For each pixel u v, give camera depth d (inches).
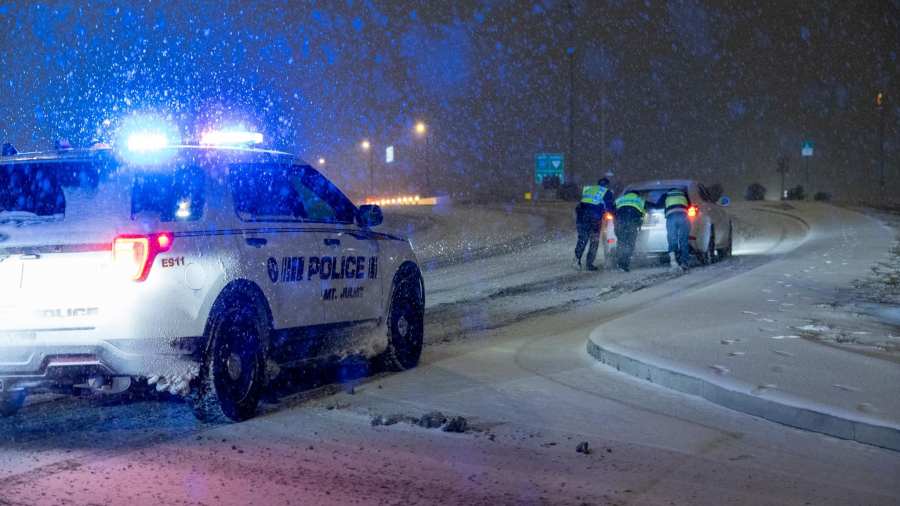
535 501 207.2
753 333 396.8
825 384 295.6
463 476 226.5
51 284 260.7
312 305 316.2
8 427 279.1
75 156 274.8
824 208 1600.6
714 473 228.1
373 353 353.7
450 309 584.7
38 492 213.5
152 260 262.1
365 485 219.3
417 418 283.4
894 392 283.6
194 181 285.7
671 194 767.1
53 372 262.7
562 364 376.2
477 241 1341.0
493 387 333.7
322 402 312.0
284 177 319.6
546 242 1236.5
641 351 360.8
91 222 263.3
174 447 254.2
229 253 283.6
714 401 302.0
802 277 616.1
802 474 226.7
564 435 265.7
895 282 584.1
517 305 590.2
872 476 224.5
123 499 208.5
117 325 258.1
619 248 784.9
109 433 270.4
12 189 281.9
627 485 218.8
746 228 1316.4
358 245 343.6
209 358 273.6
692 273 737.6
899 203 1995.6
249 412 287.7
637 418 285.0
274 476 226.4
